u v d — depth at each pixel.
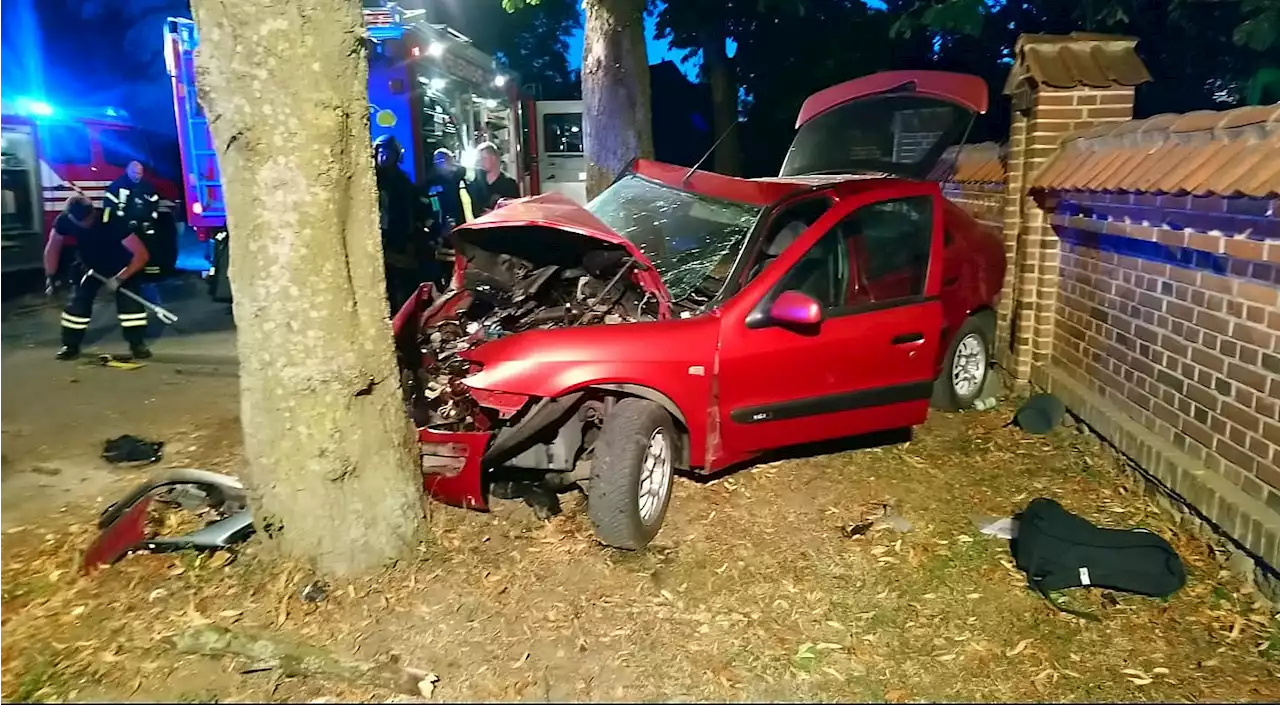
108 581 3.90
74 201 7.99
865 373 5.16
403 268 8.22
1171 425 4.95
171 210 13.27
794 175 7.43
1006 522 4.80
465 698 3.28
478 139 12.71
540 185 16.05
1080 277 6.20
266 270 3.64
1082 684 3.50
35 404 6.76
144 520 4.19
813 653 3.65
